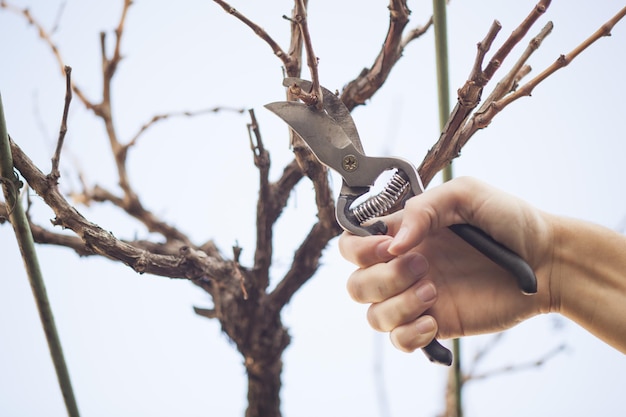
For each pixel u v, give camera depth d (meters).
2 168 0.80
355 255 0.83
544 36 0.80
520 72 0.87
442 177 0.90
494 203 0.84
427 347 0.83
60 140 0.82
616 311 0.87
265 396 1.00
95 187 1.04
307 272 0.96
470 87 0.77
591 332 0.89
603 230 0.89
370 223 0.85
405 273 0.82
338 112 0.83
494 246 0.82
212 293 0.97
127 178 1.01
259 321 0.97
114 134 1.01
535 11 0.74
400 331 0.83
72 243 0.96
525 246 0.87
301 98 0.80
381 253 0.82
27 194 0.93
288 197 0.95
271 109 0.82
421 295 0.82
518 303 0.89
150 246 0.99
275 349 0.98
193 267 0.91
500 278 0.89
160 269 0.87
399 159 0.82
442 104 0.85
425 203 0.81
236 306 0.96
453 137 0.81
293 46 0.87
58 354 0.84
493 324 0.90
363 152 0.83
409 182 0.82
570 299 0.89
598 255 0.88
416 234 0.80
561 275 0.89
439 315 0.90
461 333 0.91
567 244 0.88
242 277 0.92
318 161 0.87
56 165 0.82
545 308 0.90
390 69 0.89
